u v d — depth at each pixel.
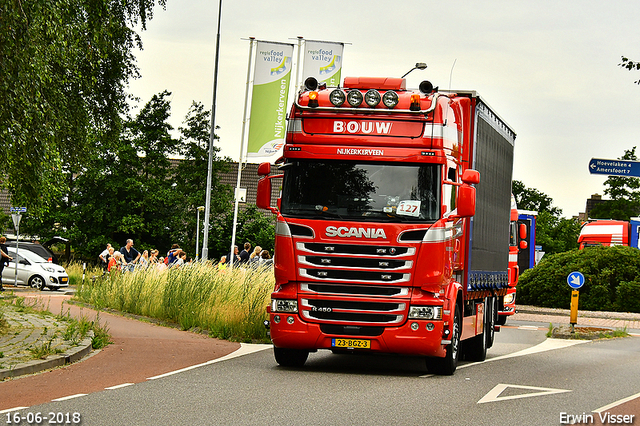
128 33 23.00
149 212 59.75
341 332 10.81
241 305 16.86
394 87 12.31
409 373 11.66
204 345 14.31
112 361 11.55
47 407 7.79
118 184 56.84
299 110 11.39
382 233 10.77
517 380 10.95
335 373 11.25
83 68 20.89
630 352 15.90
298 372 11.16
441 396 9.26
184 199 59.69
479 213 13.61
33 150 13.60
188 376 10.27
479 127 13.50
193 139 61.72
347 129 11.21
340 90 11.28
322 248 10.88
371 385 10.06
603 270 31.52
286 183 11.21
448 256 11.14
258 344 15.09
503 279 16.61
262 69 27.28
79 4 17.62
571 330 19.88
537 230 83.31
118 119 23.84
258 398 8.65
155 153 59.56
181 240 60.56
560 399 9.22
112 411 7.64
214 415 7.55
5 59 12.08
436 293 10.82
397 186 10.98
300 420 7.43
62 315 16.59
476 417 7.89
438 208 10.89
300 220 10.98
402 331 10.69
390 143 11.09
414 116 11.16
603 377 11.45
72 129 20.88
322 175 11.12
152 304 19.67
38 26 12.85
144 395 8.64
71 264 45.94
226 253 64.12
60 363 10.96
